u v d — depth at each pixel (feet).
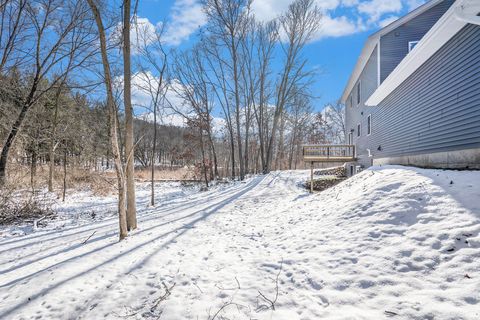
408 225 11.76
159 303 9.14
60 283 10.66
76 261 13.15
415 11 38.01
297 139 125.18
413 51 23.27
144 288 10.18
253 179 59.72
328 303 8.38
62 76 38.22
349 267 10.12
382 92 35.01
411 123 28.63
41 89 41.09
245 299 9.14
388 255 10.07
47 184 48.24
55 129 43.42
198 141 65.21
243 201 33.94
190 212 27.71
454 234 9.86
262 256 13.19
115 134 17.22
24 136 37.68
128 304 9.13
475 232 9.56
